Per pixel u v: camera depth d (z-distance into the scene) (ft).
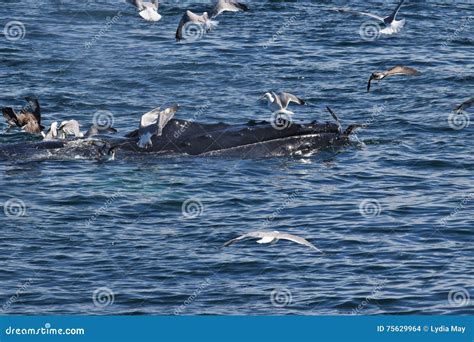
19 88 221.25
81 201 153.17
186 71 237.45
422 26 283.38
